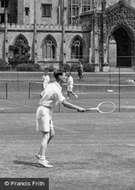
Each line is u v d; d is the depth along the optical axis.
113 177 24.75
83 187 22.81
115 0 192.62
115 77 135.25
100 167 26.92
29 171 25.67
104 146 33.69
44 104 26.75
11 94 89.81
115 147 33.25
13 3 187.25
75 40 169.12
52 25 167.25
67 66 156.50
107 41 171.50
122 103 71.38
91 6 186.88
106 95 88.12
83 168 26.64
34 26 165.25
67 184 23.30
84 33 169.50
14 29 164.00
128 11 175.12
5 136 38.19
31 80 113.12
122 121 48.88
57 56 167.38
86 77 132.75
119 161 28.52
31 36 165.50
